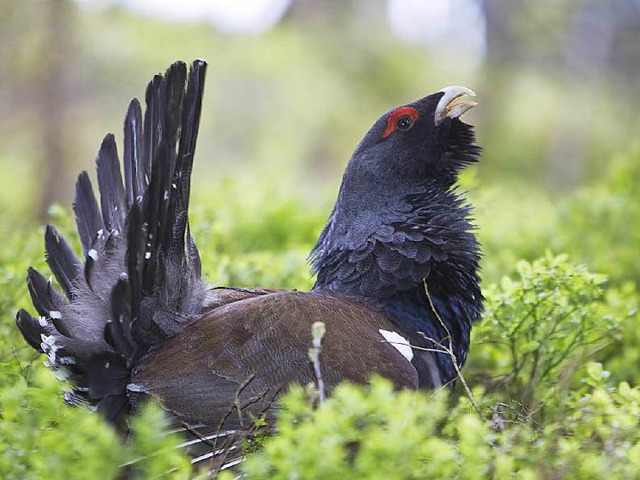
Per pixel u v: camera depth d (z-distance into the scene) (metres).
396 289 10.24
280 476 6.89
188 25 40.97
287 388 8.53
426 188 10.99
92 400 8.59
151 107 8.91
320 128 41.28
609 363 12.15
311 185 36.47
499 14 42.34
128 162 9.12
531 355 11.23
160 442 7.21
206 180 31.67
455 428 8.40
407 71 42.72
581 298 10.92
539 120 42.28
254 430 8.16
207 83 40.22
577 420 7.99
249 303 9.05
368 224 10.65
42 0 33.38
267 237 19.02
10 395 7.64
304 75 41.44
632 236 17.23
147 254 8.34
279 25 44.34
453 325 10.48
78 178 9.67
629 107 42.53
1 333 10.83
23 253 13.98
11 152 33.03
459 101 11.02
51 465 7.00
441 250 10.41
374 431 7.02
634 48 42.53
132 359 8.52
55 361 8.37
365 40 43.19
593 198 19.16
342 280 10.48
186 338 8.66
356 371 8.78
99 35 36.12
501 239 17.27
